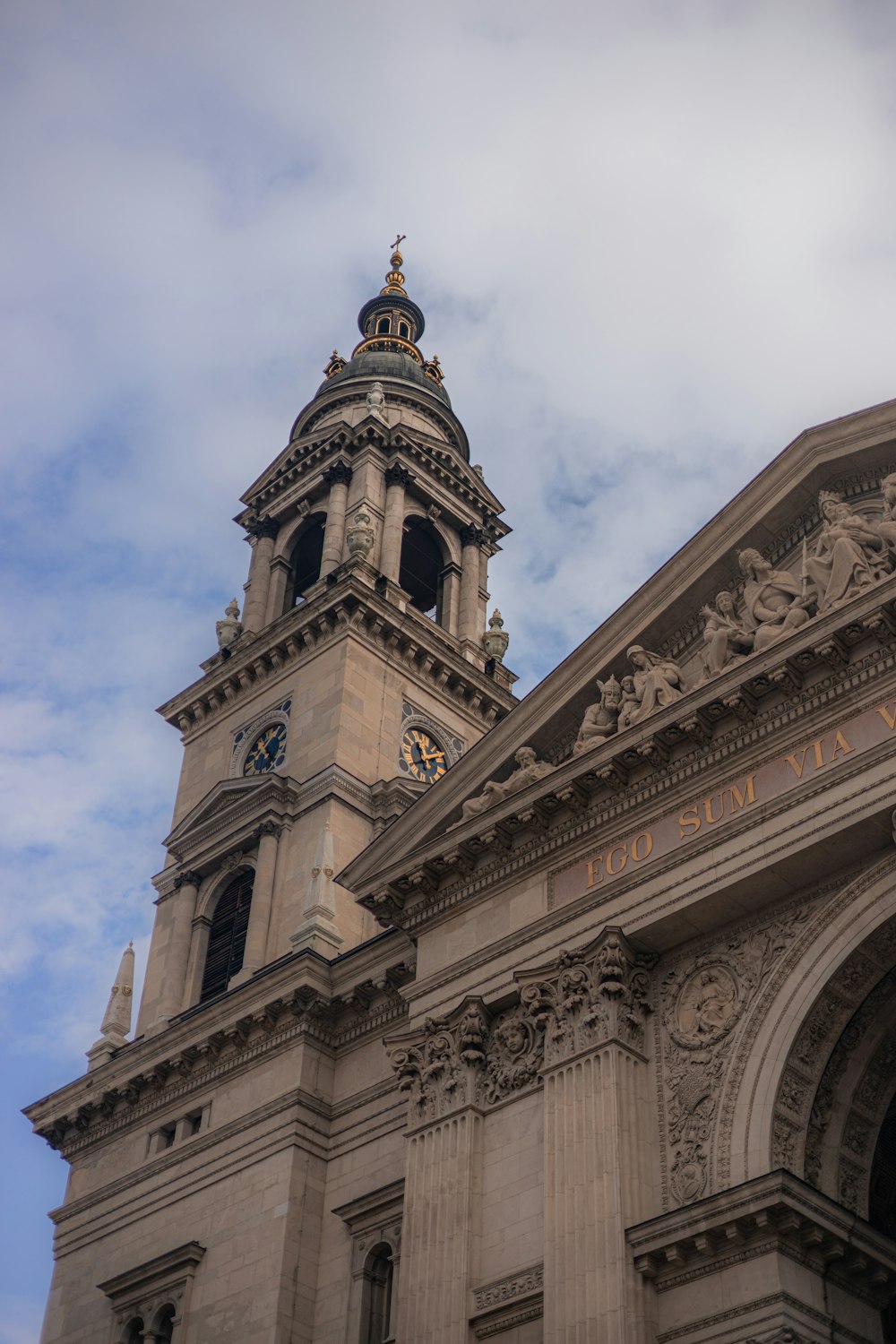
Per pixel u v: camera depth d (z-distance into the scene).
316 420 75.31
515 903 41.53
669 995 38.03
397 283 86.06
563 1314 34.44
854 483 40.62
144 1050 51.28
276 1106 46.78
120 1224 49.69
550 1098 37.59
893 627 35.94
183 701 65.75
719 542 41.81
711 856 37.56
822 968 35.62
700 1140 35.66
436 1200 38.81
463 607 69.81
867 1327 33.75
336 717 59.34
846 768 35.88
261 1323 43.19
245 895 57.72
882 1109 36.75
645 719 39.28
